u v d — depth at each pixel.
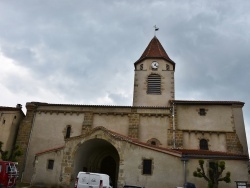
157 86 32.41
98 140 21.27
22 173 24.75
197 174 17.09
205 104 26.16
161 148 19.48
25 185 21.52
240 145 23.47
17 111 27.52
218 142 23.97
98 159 24.78
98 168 24.52
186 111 26.05
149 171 19.03
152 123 25.44
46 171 21.12
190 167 18.69
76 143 20.94
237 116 25.27
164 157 19.20
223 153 20.19
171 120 25.17
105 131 20.77
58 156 21.45
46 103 28.00
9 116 26.59
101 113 26.53
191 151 21.19
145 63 34.09
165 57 34.31
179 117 25.75
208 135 24.38
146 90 32.25
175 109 25.80
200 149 23.70
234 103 25.67
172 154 19.14
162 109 25.94
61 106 27.64
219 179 16.83
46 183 20.62
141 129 25.28
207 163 18.69
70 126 26.48
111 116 26.39
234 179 18.27
